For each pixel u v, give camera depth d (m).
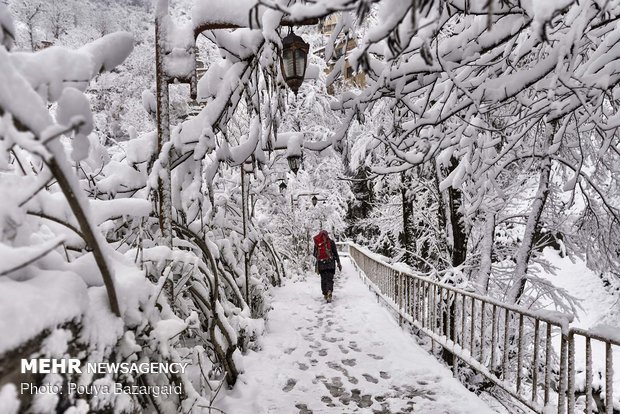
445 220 9.36
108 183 4.24
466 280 7.20
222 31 3.82
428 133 4.38
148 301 2.61
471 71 3.66
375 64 3.65
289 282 12.47
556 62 3.20
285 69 4.38
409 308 6.52
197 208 4.52
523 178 7.59
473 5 2.89
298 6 1.96
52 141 1.51
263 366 4.98
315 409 3.94
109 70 2.92
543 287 7.71
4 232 1.66
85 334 1.86
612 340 2.47
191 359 3.72
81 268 2.17
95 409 1.88
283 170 10.70
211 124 3.87
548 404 3.12
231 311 4.95
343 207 20.09
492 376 3.83
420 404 4.01
